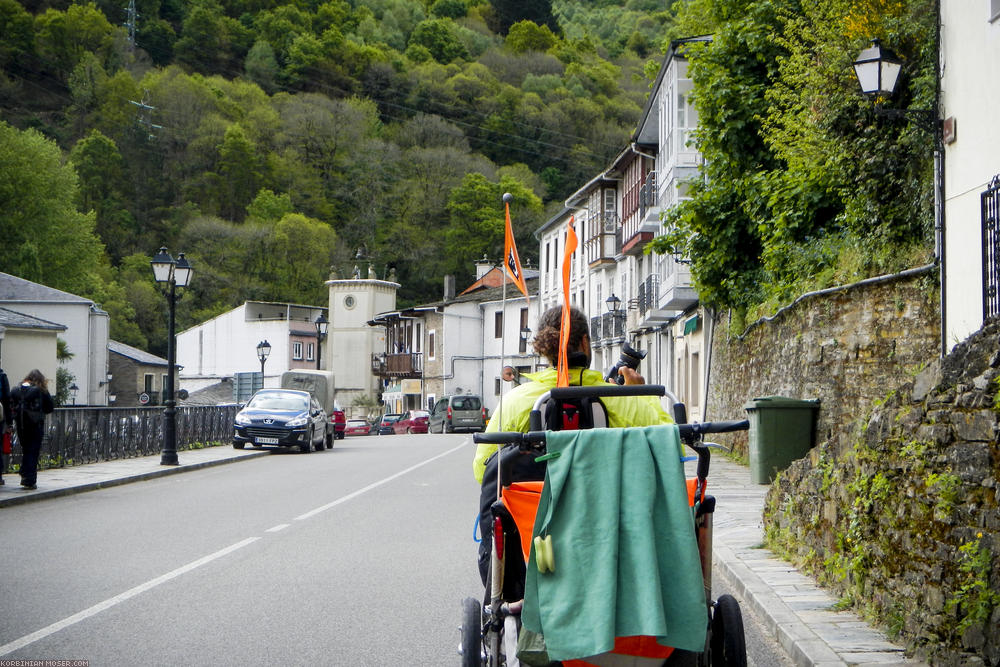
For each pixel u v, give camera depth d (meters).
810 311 18.02
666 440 4.10
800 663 6.15
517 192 84.75
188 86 90.06
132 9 91.44
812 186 20.09
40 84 86.44
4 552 10.72
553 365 4.94
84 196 83.00
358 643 6.78
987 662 5.33
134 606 7.98
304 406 31.41
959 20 11.07
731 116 23.95
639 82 89.19
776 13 23.45
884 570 6.75
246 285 87.38
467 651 4.59
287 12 98.00
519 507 4.30
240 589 8.70
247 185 90.31
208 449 30.34
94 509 14.81
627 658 4.01
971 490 5.76
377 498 16.36
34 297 56.69
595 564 3.90
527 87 90.62
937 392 6.36
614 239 48.25
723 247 24.36
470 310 71.38
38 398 16.75
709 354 29.14
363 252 86.00
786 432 16.06
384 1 105.31
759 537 10.91
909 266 14.55
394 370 76.56
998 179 9.62
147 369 74.56
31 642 6.77
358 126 92.94
